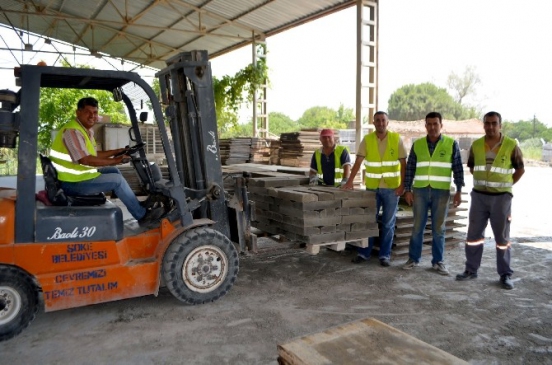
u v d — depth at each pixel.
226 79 14.96
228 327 3.81
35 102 3.57
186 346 3.47
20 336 3.68
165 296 4.58
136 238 4.22
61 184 4.00
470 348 3.41
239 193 4.82
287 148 10.94
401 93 52.28
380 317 4.02
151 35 17.33
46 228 3.67
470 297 4.51
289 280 5.08
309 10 11.86
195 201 4.44
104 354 3.36
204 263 4.28
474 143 5.02
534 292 4.66
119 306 4.31
